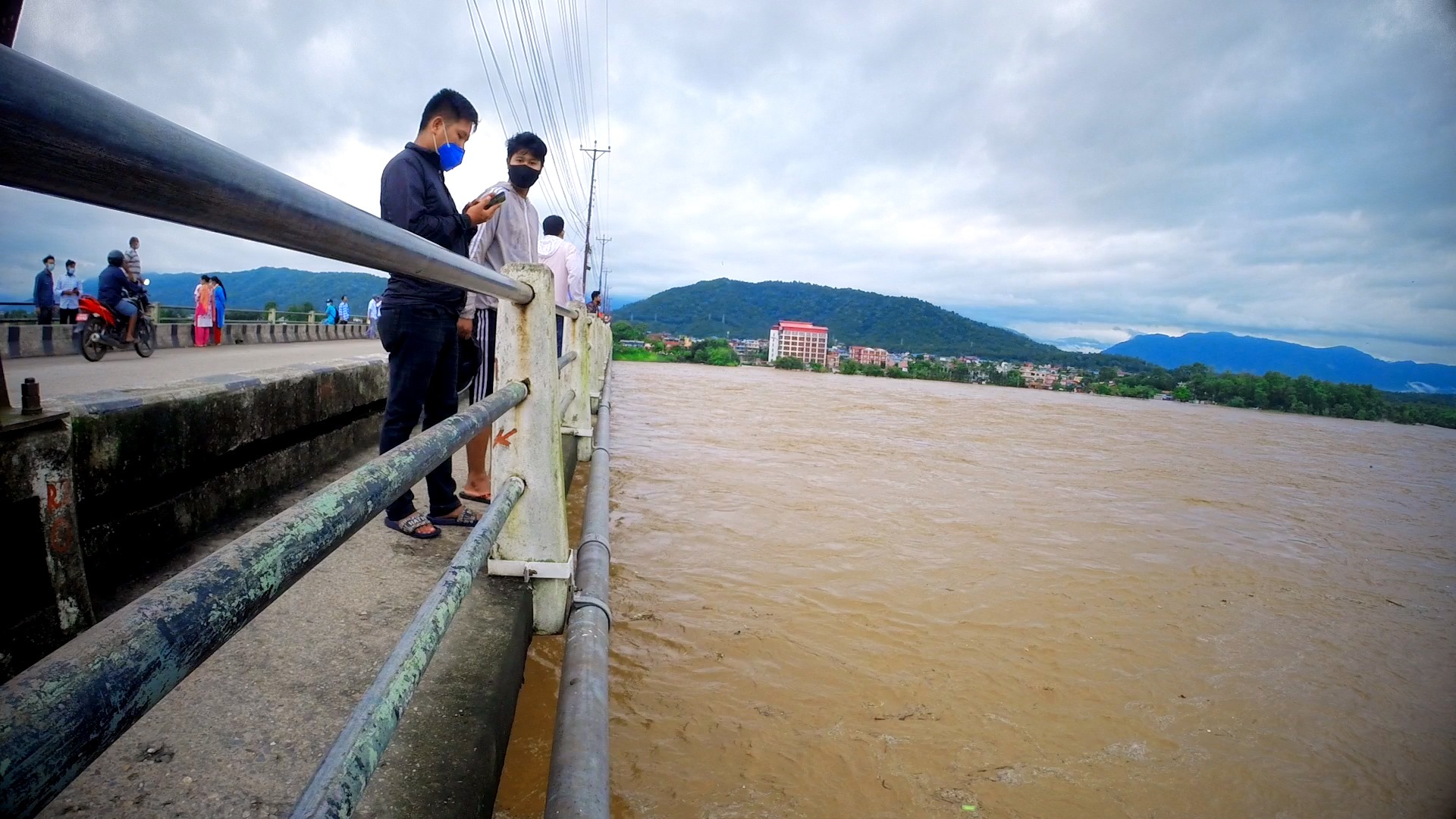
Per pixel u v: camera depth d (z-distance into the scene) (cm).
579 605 249
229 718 155
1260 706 335
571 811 146
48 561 154
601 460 500
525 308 241
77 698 44
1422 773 290
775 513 582
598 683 200
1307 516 812
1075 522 660
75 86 43
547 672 247
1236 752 296
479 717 168
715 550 471
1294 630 436
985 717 299
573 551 300
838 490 696
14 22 105
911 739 278
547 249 552
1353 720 330
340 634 196
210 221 61
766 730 272
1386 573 590
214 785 135
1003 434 1405
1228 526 714
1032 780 262
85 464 194
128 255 1177
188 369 962
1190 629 418
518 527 250
